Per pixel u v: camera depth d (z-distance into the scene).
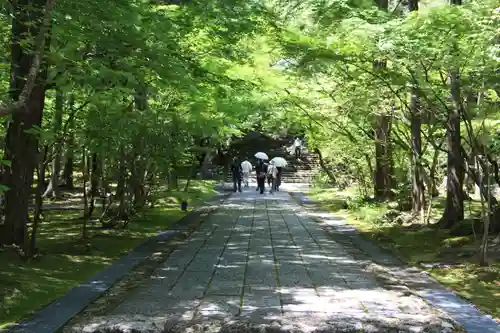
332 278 9.00
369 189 24.72
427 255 11.23
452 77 11.34
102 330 5.95
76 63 8.21
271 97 17.17
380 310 6.92
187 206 22.59
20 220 10.80
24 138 10.64
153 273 9.30
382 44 10.78
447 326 6.11
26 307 6.98
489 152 12.09
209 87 13.13
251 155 45.81
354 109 16.61
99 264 10.06
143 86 9.27
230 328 5.96
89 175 17.30
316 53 11.54
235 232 15.09
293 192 32.00
